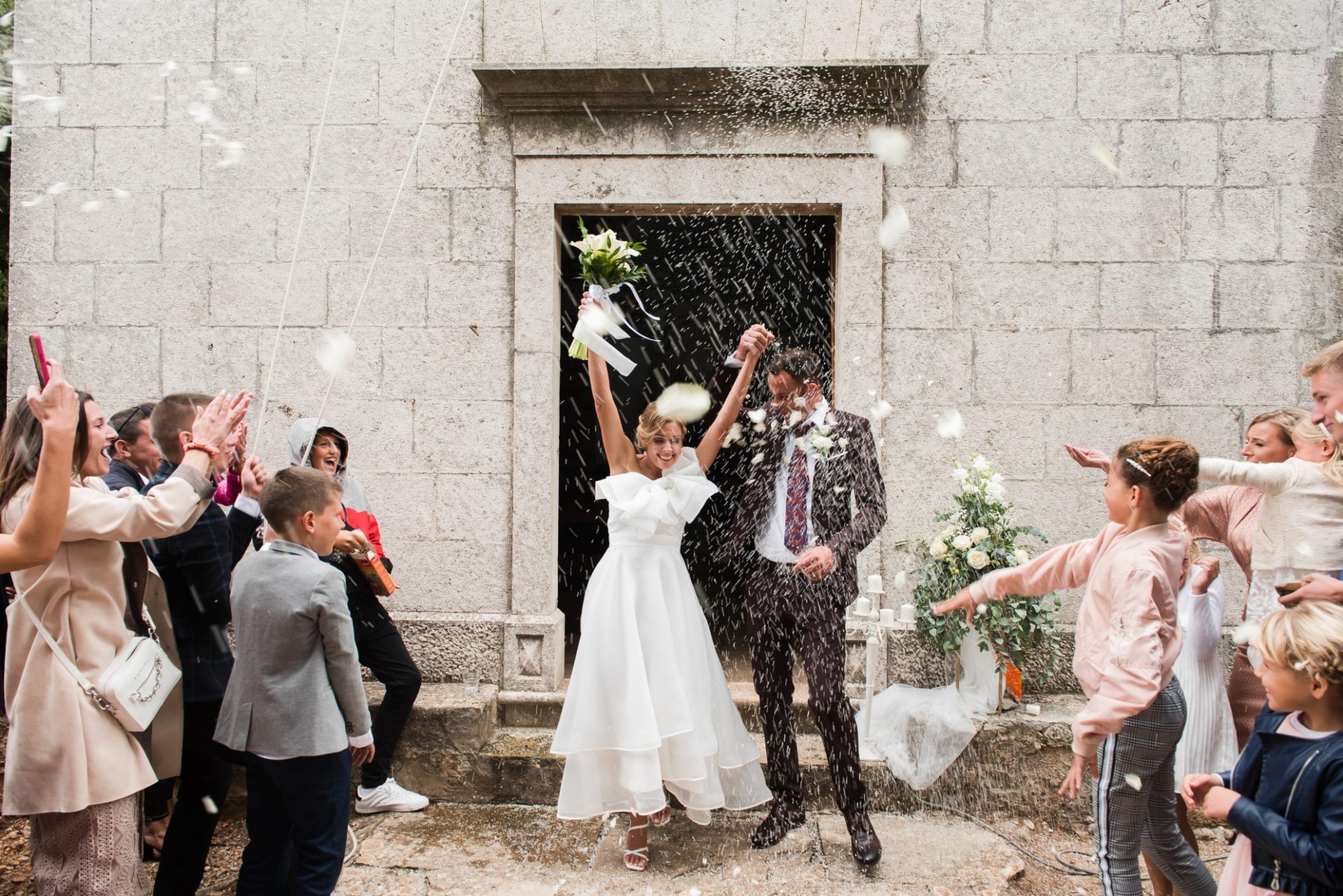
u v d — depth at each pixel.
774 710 3.25
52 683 2.21
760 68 3.92
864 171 4.00
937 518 3.71
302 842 2.43
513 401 4.09
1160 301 3.96
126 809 2.30
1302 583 2.28
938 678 3.92
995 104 4.00
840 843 3.28
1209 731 2.96
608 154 4.04
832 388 4.41
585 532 5.67
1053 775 3.51
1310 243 3.91
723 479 4.69
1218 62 3.93
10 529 2.21
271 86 4.14
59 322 4.17
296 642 2.40
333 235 4.13
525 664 4.04
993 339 4.01
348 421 4.14
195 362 4.15
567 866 3.13
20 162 4.18
